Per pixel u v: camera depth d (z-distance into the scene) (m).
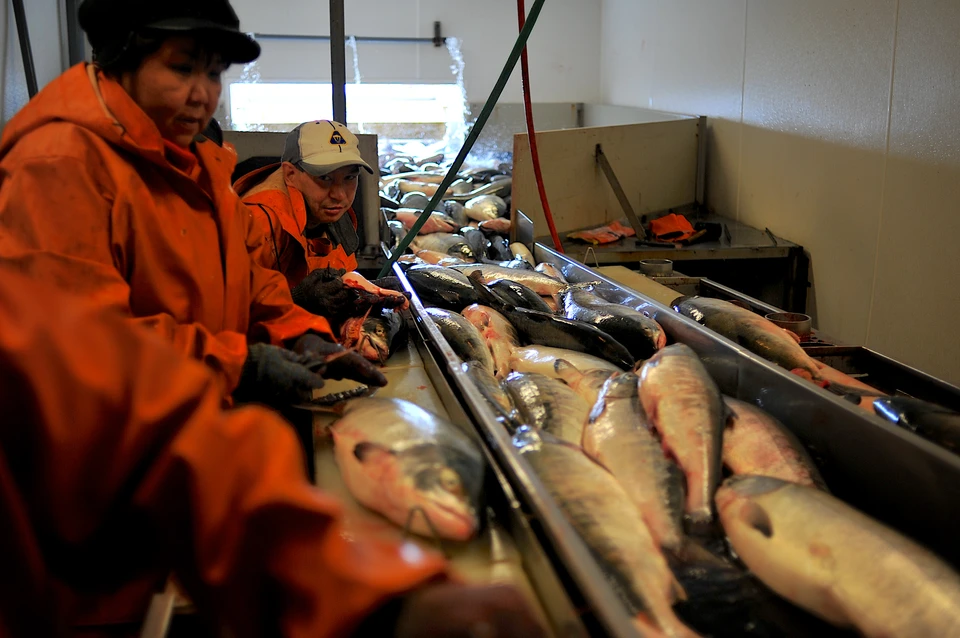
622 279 3.18
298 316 1.79
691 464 1.36
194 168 1.50
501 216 5.05
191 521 0.56
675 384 1.49
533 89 8.06
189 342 1.32
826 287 4.25
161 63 1.32
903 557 1.05
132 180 1.32
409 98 7.81
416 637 0.55
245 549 0.55
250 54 1.42
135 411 0.55
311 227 2.52
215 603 0.56
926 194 3.42
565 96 8.16
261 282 1.76
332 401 1.69
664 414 1.44
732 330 2.10
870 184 3.81
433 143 7.93
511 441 1.29
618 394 1.58
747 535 1.17
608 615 0.84
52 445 0.54
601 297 2.61
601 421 1.51
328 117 7.66
